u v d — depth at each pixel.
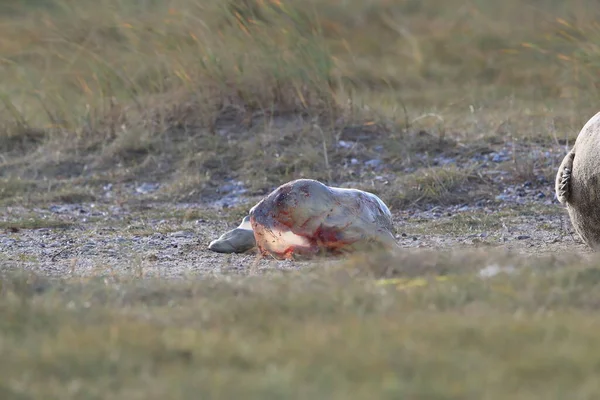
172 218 36.81
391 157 42.09
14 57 54.41
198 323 18.69
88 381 15.52
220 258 29.22
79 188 41.16
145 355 16.56
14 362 16.30
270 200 27.53
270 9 47.62
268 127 44.53
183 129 45.31
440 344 16.61
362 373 15.36
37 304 20.22
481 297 19.86
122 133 44.75
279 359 16.17
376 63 62.91
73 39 51.47
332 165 41.78
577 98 45.25
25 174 43.25
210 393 14.65
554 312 18.73
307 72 46.09
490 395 14.30
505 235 31.89
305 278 22.02
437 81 59.00
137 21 49.06
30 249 31.72
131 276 24.69
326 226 27.16
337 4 75.00
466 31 67.50
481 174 39.44
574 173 26.33
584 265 22.27
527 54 59.75
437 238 31.94
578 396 14.28
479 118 46.28
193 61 47.19
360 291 20.23
